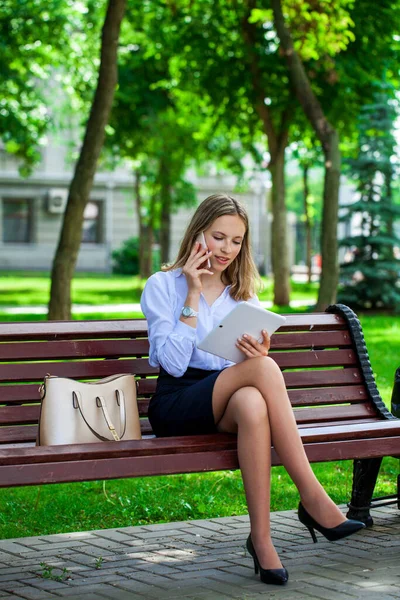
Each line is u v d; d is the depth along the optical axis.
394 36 20.38
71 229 15.80
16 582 4.49
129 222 46.50
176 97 25.95
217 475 7.15
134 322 5.21
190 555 4.98
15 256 44.97
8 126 26.55
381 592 4.25
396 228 30.69
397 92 25.50
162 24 23.25
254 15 19.27
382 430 4.74
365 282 25.52
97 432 4.49
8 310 21.84
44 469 3.91
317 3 17.27
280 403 4.36
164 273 4.91
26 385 4.86
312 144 25.50
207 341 4.46
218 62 23.06
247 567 4.72
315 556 4.92
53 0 23.44
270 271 45.75
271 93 22.83
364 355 5.60
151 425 4.86
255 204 45.78
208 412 4.52
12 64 24.53
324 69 20.86
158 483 6.86
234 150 29.61
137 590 4.33
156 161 29.77
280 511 6.01
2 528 5.63
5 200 44.81
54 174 44.91
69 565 4.79
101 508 6.11
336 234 18.05
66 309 15.91
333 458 4.60
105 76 15.40
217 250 4.81
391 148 25.30
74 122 37.50
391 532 5.43
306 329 5.56
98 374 5.01
